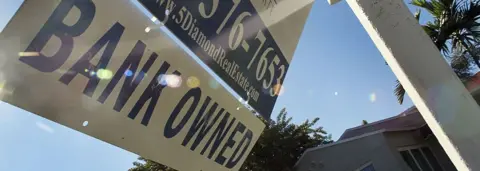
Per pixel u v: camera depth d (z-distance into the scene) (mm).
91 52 828
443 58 1120
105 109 860
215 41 1191
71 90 788
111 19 868
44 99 737
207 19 1158
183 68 1073
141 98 953
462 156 984
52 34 756
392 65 1146
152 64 977
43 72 738
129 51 912
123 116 904
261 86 1455
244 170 10727
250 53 1374
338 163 10289
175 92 1054
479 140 1007
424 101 1050
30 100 712
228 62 1259
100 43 846
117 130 885
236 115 1332
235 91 1310
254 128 1438
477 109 1057
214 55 1187
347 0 1266
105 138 854
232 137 1321
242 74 1335
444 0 7070
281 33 1551
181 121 1089
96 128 834
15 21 699
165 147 1030
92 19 829
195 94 1129
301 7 1673
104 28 853
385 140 9742
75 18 798
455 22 6988
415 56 1095
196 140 1153
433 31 7438
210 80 1183
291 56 1646
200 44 1124
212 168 1224
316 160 10742
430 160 10914
